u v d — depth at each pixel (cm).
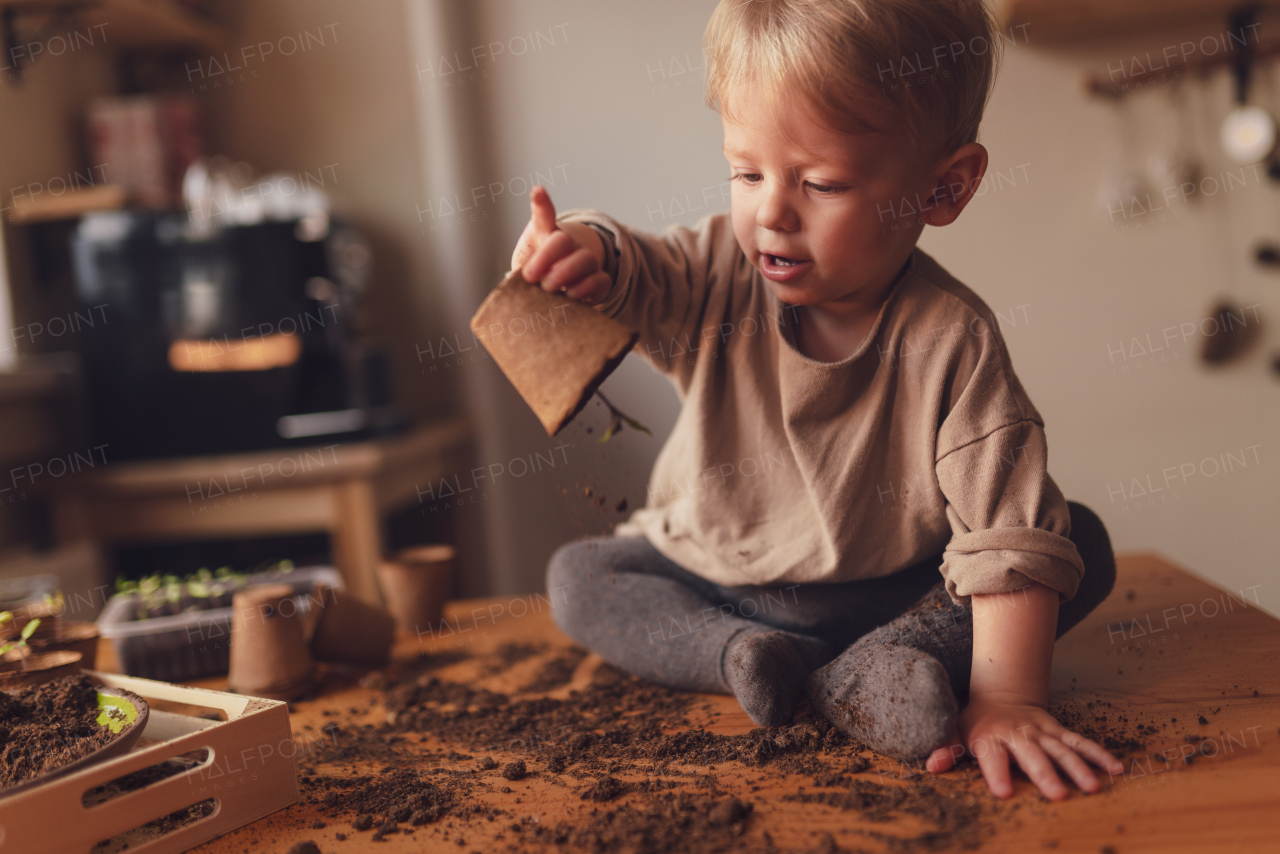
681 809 69
